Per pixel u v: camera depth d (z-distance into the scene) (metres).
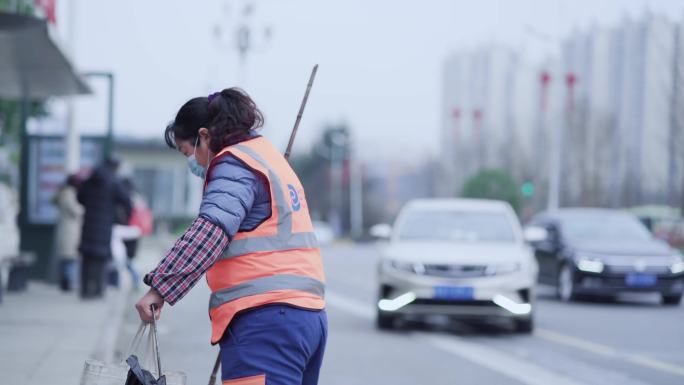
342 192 151.12
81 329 18.31
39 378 12.85
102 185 23.67
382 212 148.50
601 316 25.36
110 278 28.38
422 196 144.88
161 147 98.31
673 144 69.50
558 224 31.72
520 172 101.75
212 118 6.43
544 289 36.41
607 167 87.25
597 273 28.84
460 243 22.03
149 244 72.31
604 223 31.69
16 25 17.64
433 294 20.59
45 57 21.22
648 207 87.19
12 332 17.64
